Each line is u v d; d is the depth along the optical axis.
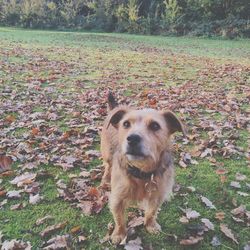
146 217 0.61
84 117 1.12
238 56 2.97
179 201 0.69
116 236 0.59
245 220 0.64
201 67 2.25
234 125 1.09
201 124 1.08
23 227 0.61
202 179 0.77
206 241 0.59
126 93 1.49
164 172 0.57
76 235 0.60
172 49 3.46
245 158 0.88
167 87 1.63
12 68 1.94
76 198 0.69
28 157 0.84
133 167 0.54
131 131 0.52
